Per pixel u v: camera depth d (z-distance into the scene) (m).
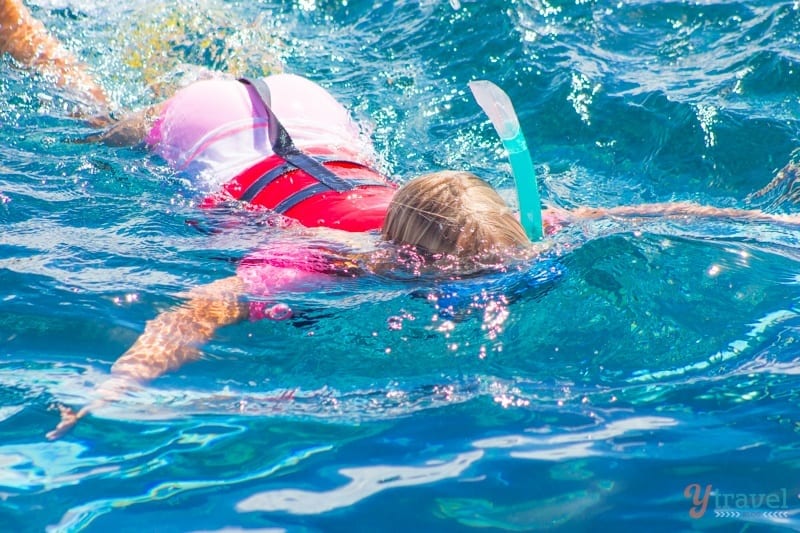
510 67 11.18
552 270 6.28
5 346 5.94
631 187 9.07
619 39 11.69
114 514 4.58
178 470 4.92
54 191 8.13
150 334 5.97
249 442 5.14
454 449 5.04
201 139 8.11
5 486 4.77
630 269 6.54
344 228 6.78
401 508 4.58
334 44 12.10
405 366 5.77
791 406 5.27
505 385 5.57
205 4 12.47
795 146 9.16
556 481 4.74
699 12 11.98
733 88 10.30
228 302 6.27
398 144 9.73
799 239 7.28
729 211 7.87
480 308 6.07
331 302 6.27
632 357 5.77
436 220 6.18
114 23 11.77
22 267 6.82
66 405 5.40
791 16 11.46
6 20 10.51
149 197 7.97
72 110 9.84
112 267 6.85
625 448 4.98
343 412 5.41
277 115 8.24
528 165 6.43
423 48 11.84
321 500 4.66
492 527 4.44
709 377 5.59
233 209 7.43
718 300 6.32
